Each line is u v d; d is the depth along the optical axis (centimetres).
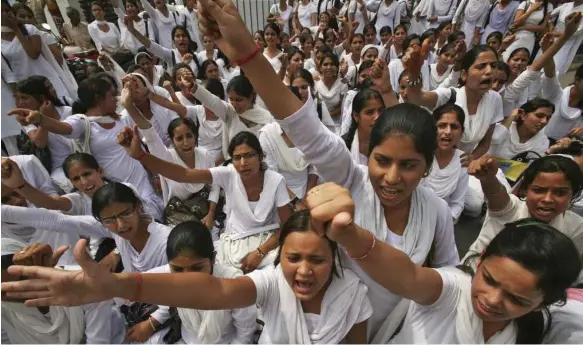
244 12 947
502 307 99
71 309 173
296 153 298
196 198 296
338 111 458
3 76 390
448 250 140
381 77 173
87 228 233
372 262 97
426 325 115
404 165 104
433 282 109
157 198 324
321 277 120
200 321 183
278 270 131
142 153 210
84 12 781
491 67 279
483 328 111
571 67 667
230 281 117
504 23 639
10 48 392
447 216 132
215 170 241
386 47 586
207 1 89
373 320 135
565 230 176
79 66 546
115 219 192
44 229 224
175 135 279
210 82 400
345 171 122
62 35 746
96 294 86
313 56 577
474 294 106
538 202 166
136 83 319
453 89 309
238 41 93
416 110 106
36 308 173
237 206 244
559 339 120
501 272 96
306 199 87
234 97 332
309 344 125
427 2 751
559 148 237
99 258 245
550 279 93
